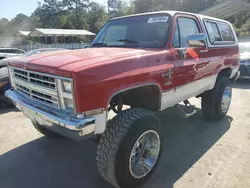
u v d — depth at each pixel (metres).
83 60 2.49
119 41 3.69
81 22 71.25
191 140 4.11
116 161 2.53
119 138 2.54
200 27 4.06
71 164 3.42
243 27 33.25
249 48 10.30
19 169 3.30
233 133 4.36
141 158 2.86
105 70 2.38
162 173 3.15
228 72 5.16
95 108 2.31
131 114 2.71
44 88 2.51
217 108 4.75
